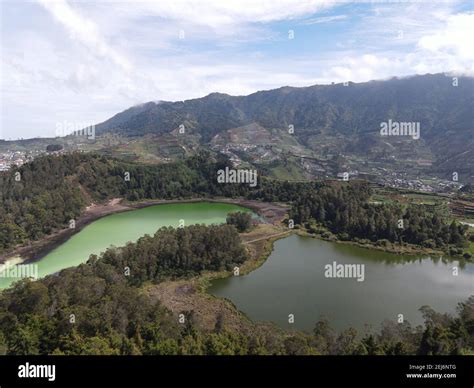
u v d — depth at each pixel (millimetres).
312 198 174125
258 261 119062
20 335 53969
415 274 108750
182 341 53281
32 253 127438
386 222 142250
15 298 71062
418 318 79875
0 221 138125
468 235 141500
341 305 86562
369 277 106125
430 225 140500
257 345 54000
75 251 129875
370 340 55469
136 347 51000
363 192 186875
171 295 92062
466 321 62531
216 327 73188
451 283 101375
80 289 71438
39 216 151125
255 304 87312
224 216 188000
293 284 100250
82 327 58406
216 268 110438
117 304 65688
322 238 148625
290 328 75062
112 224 170250
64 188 185125
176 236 115750
